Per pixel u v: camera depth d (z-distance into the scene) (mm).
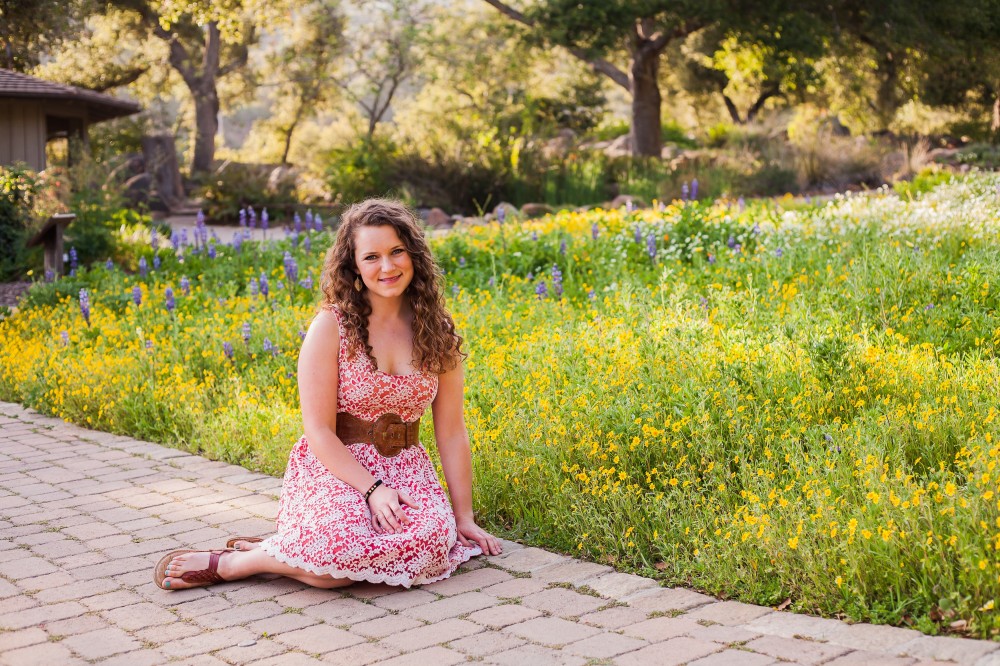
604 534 4102
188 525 4586
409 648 3186
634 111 30625
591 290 7867
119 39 37969
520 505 4520
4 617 3523
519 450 4719
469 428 5027
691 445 4414
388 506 3699
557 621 3385
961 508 3326
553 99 40125
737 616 3346
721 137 36375
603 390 5082
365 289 3893
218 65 38281
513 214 13758
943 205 9500
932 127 39500
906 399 4867
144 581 3873
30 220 15000
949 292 6648
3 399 7656
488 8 37812
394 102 43906
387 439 3916
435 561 3760
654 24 29844
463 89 36938
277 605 3594
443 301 4004
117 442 6230
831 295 6621
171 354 7387
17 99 20766
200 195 28031
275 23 30047
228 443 5832
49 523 4660
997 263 7008
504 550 4156
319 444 3770
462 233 12039
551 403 5086
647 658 3031
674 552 3811
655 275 8758
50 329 9055
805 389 4934
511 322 7344
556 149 30391
